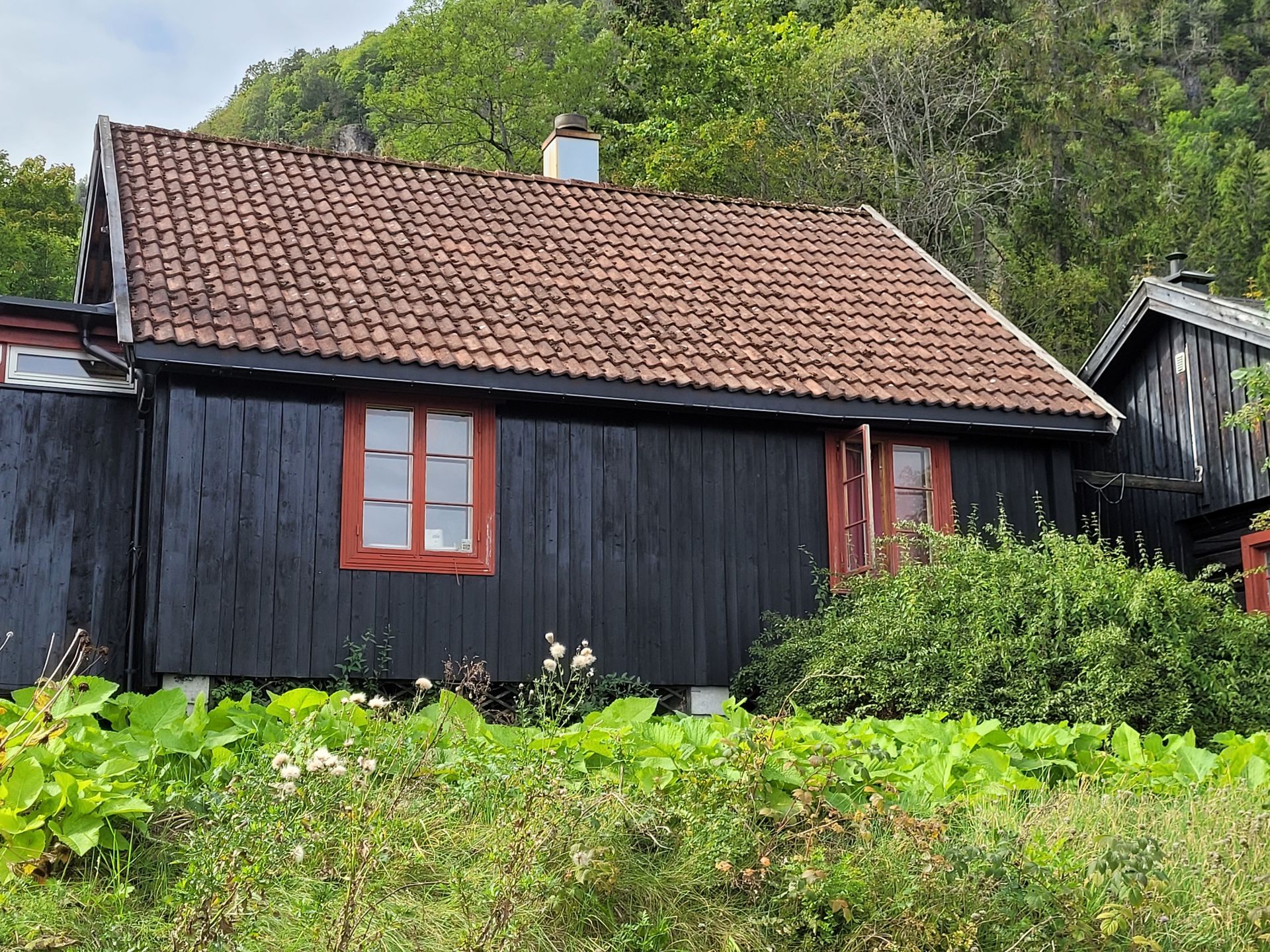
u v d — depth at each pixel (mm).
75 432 12281
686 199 16531
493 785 6180
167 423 11250
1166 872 6176
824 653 11320
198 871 4910
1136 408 17328
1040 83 32656
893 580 11695
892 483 13508
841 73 32531
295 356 11344
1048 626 10273
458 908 5449
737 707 7465
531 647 12000
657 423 12852
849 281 15398
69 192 34375
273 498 11445
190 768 6242
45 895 5238
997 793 7102
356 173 15039
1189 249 33438
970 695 10109
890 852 6078
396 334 11961
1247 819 6895
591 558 12359
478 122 39250
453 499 12078
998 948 5680
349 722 6492
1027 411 13453
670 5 35875
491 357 12008
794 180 30281
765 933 5680
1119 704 9758
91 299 15859
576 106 39281
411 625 11664
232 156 14625
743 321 13922
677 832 6102
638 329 13258
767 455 13156
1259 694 10094
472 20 39312
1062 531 13852
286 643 11234
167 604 10938
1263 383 13094
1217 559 15977
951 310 15195
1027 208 31844
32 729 5645
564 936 5484
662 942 5578
